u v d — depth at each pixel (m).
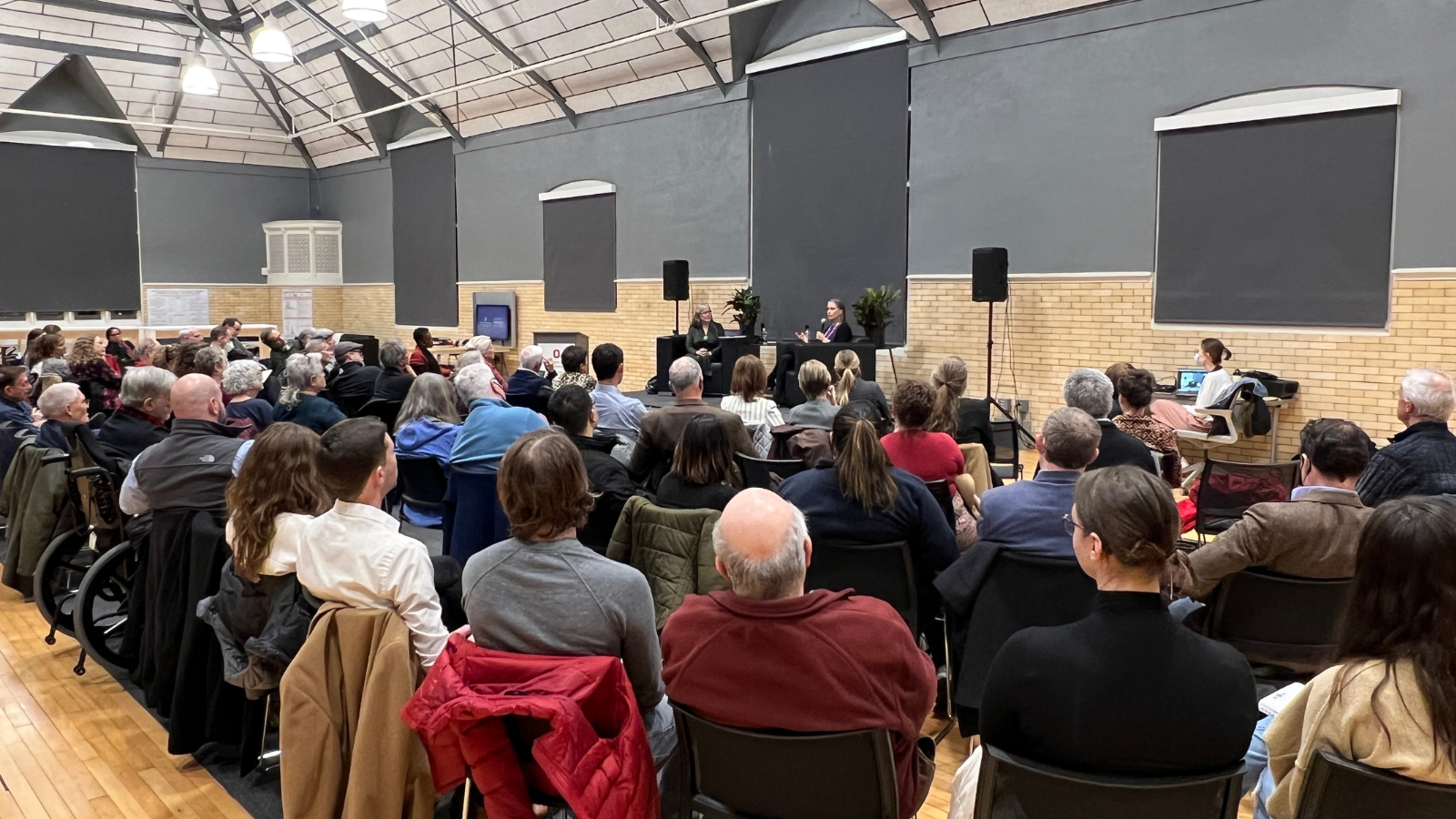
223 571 2.54
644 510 2.85
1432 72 6.40
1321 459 2.52
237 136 17.05
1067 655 1.46
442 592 2.66
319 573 2.19
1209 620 2.68
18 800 2.79
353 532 2.19
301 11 13.16
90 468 3.70
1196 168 7.53
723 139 11.07
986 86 8.71
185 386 3.04
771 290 10.74
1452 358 6.46
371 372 7.16
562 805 1.94
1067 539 2.43
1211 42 7.36
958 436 4.57
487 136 14.37
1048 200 8.38
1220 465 3.90
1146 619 1.45
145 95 15.27
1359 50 6.70
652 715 2.23
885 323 9.15
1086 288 8.22
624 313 12.52
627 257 12.40
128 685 3.61
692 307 11.59
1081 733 1.44
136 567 3.56
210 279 17.44
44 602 3.89
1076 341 8.34
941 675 3.17
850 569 2.75
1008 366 8.80
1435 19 6.36
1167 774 1.44
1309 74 6.93
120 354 10.76
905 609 2.76
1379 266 6.73
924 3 8.82
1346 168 6.81
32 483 4.09
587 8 11.06
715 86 11.09
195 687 2.89
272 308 18.03
